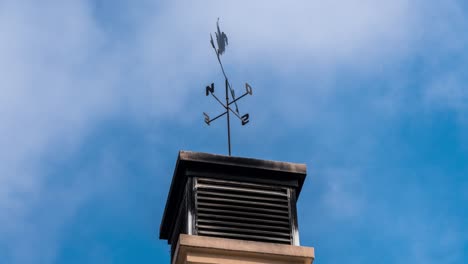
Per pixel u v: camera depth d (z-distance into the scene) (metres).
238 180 21.75
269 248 20.52
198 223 20.88
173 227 22.98
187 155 21.72
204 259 20.08
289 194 21.91
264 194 21.72
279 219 21.44
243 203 21.42
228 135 23.08
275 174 22.05
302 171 22.11
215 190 21.48
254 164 21.91
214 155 21.86
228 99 23.80
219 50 24.67
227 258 20.22
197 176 21.59
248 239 20.92
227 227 20.98
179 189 22.08
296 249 20.66
